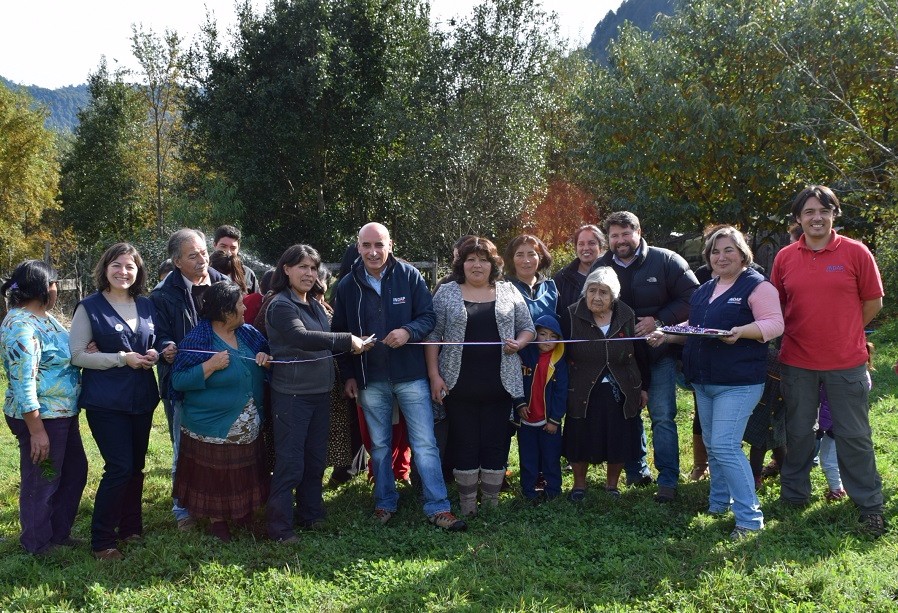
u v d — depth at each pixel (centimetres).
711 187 1733
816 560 398
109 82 3594
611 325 513
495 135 2275
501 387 495
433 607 363
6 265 2916
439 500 483
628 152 1728
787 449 489
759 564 392
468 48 2300
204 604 374
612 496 527
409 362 488
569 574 402
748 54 1645
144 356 433
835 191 1496
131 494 466
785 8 1627
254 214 2620
